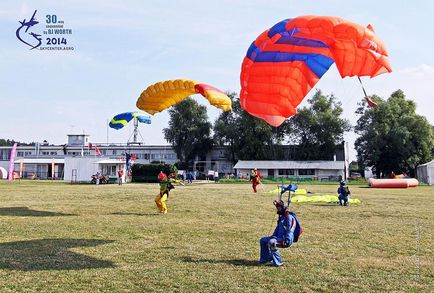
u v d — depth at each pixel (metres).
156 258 8.60
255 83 10.67
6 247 9.48
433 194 31.41
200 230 12.23
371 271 7.72
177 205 19.97
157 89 16.47
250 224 13.55
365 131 74.12
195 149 84.56
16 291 6.32
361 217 15.88
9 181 55.12
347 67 9.30
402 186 44.34
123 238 10.83
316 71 10.59
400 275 7.46
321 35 9.12
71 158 55.34
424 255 9.12
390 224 13.93
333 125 80.06
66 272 7.42
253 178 31.59
